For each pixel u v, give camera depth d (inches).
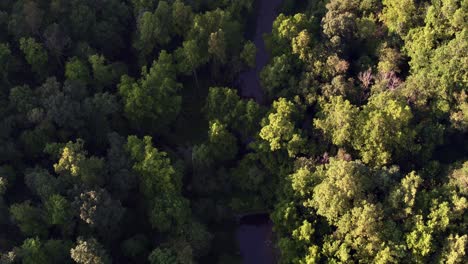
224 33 5255.9
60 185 4252.0
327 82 5019.7
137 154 4557.1
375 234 4005.9
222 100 5014.8
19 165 4640.8
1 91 4837.6
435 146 4690.0
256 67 5841.5
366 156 4475.9
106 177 4471.0
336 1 5295.3
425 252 3929.6
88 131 4803.2
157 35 5315.0
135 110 4918.8
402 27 5000.0
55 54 5132.9
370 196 4185.5
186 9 5364.2
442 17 4746.6
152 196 4586.6
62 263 4045.3
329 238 4232.3
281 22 5305.1
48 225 4220.0
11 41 5231.3
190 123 5423.2
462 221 4097.0
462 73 4490.7
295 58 5196.9
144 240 4407.0
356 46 5285.4
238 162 4975.4
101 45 5374.0
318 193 4205.2
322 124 4685.0
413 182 4136.3
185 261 4141.2
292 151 4638.3
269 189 4820.4
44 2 5310.0
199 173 4911.4
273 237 4805.6
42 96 4734.3
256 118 4933.6
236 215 4950.8
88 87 5083.7
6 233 4264.3
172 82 5142.7
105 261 4003.4
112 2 5428.2
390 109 4451.3
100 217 4114.2
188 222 4473.4
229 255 4795.8
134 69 5580.7
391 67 4933.6
